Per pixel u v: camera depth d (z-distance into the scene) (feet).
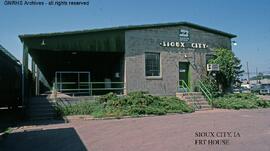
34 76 83.97
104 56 71.10
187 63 71.20
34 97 59.62
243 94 72.02
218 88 73.82
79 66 95.61
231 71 74.64
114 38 61.98
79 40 58.59
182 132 34.71
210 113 55.26
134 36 64.13
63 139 31.60
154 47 66.13
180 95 65.92
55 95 56.59
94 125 41.42
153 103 56.70
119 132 35.35
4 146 28.66
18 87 68.03
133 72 63.36
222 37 77.05
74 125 41.75
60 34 56.03
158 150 25.90
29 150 26.89
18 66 68.85
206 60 73.82
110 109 52.49
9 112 64.34
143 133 34.37
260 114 53.06
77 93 74.59
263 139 30.40
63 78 97.40
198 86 71.00
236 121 43.73
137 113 51.80
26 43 54.19
